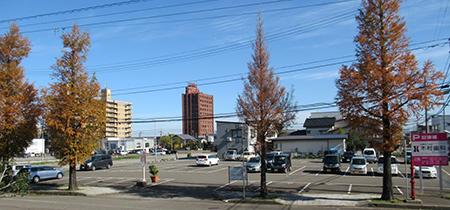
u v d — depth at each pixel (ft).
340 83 48.49
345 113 48.42
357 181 75.77
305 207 45.98
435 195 53.47
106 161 132.46
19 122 54.49
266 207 46.68
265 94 51.90
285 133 54.44
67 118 63.93
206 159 134.41
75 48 65.46
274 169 98.43
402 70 44.19
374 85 44.91
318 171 101.86
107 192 65.05
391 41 45.11
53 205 50.49
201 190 67.05
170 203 52.11
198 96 409.08
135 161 171.63
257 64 53.36
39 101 60.54
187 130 496.64
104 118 68.08
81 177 98.78
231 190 65.46
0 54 57.57
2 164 40.34
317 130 204.44
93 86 66.90
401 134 45.03
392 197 46.42
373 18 45.98
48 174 91.35
